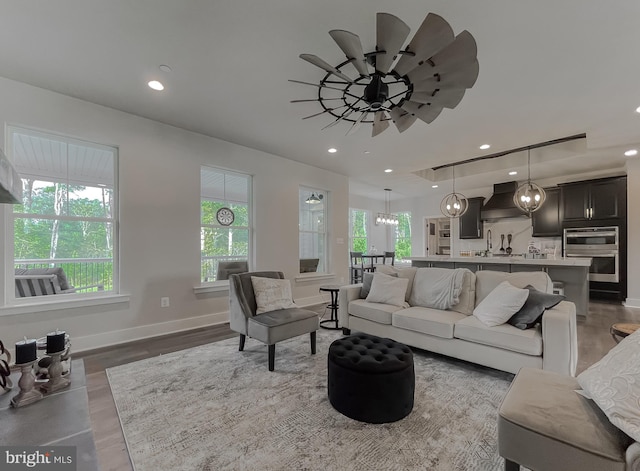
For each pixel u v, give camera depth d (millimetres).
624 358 1234
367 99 2195
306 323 2967
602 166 5680
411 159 5191
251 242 4738
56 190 3121
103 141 3260
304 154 4934
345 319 3686
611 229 5617
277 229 5031
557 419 1198
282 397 2201
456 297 3123
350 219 9188
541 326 2389
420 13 1918
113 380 2455
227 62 2445
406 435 1771
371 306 3412
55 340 1718
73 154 3225
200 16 1941
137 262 3502
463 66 1882
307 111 3336
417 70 1955
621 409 1084
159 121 3639
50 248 3092
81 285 3244
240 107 3244
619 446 1061
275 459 1573
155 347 3229
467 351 2670
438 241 9742
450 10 1885
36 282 2977
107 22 1997
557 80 2666
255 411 2018
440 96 2191
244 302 3076
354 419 1922
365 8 1877
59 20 1976
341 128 3830
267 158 4895
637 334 1319
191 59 2408
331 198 6105
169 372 2611
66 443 1273
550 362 2254
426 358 2967
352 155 4988
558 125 3684
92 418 1932
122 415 1965
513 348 2396
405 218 10172
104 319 3266
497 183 7219
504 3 1823
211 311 4148
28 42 2203
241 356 2986
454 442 1708
